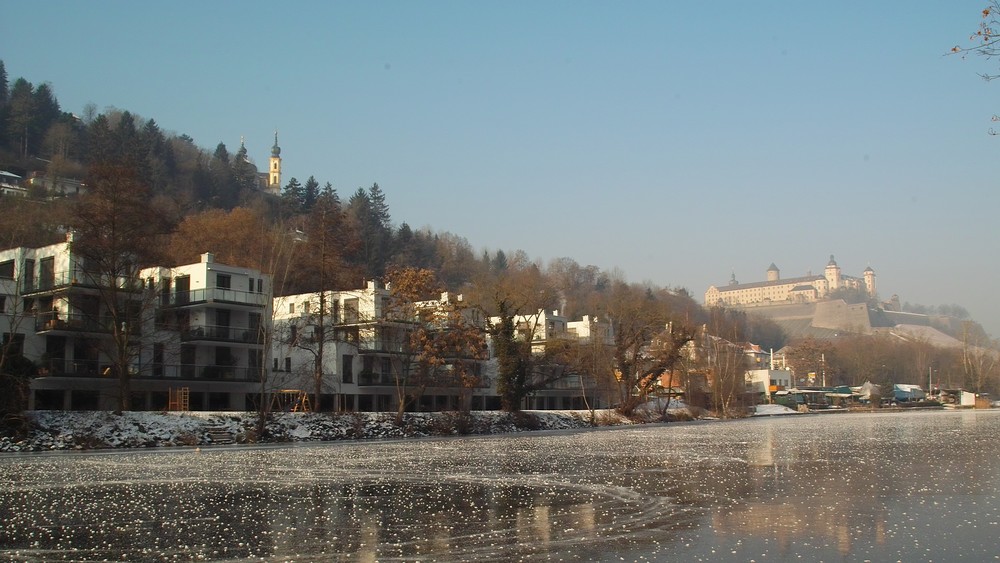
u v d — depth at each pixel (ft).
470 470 100.94
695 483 81.97
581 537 51.55
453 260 612.29
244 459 124.88
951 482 81.10
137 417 172.86
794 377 654.53
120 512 65.05
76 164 560.20
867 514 59.88
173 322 233.35
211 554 47.80
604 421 288.71
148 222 190.39
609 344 346.74
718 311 489.67
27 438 151.64
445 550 47.96
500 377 268.00
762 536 51.08
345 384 270.67
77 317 212.64
